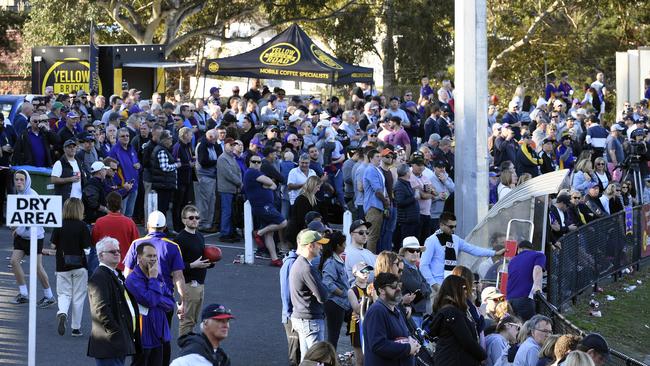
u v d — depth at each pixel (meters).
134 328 14.20
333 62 40.44
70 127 27.19
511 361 14.54
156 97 31.66
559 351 12.98
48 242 25.41
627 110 43.28
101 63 40.03
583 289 26.56
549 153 32.03
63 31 58.97
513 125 36.66
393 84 70.19
